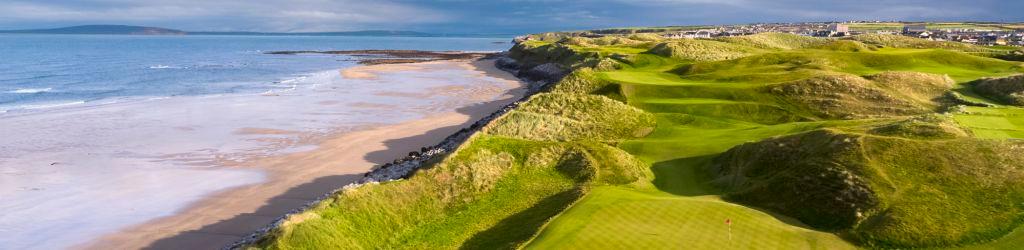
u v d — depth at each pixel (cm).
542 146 3316
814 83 5212
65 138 4944
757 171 2764
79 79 9994
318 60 16625
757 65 6894
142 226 3064
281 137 5122
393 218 2625
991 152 2428
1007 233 1944
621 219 2186
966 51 10212
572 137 4284
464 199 2852
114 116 5972
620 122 4569
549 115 4619
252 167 4166
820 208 2277
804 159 2634
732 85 5453
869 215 2150
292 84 9300
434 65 14112
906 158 2453
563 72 9712
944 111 4197
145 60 15850
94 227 3044
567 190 2786
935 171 2347
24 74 10800
